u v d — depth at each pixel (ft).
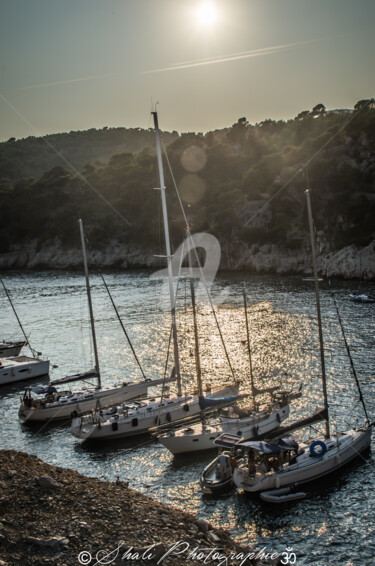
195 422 138.62
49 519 62.75
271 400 135.33
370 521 90.74
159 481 108.47
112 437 131.44
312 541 85.76
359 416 134.92
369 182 594.24
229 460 104.99
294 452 106.93
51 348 238.68
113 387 160.35
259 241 571.69
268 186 645.92
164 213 149.28
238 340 226.58
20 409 151.94
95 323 286.25
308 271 521.65
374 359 185.26
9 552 56.13
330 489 101.50
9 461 79.25
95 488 72.08
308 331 234.99
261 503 97.66
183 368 189.78
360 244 470.80
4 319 315.37
